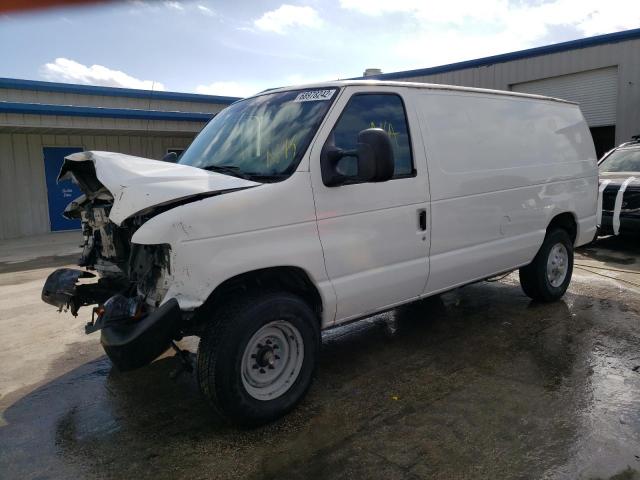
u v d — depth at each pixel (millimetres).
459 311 5734
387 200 3891
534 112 5453
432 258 4281
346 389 3904
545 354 4438
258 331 3279
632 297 6090
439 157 4309
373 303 3934
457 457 2982
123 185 3150
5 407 3863
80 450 3232
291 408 3479
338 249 3609
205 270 3023
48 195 15422
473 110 4730
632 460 2896
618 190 8688
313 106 3760
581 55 15734
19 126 13117
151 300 3160
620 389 3756
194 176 3309
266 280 3494
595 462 2889
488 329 5113
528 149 5270
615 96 15414
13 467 3074
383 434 3256
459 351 4574
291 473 2902
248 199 3188
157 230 2908
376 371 4215
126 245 3562
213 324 3189
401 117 4102
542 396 3678
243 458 3064
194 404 3795
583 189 6059
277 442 3219
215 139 4227
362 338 5004
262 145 3764
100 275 4078
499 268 5047
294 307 3424
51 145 15367
